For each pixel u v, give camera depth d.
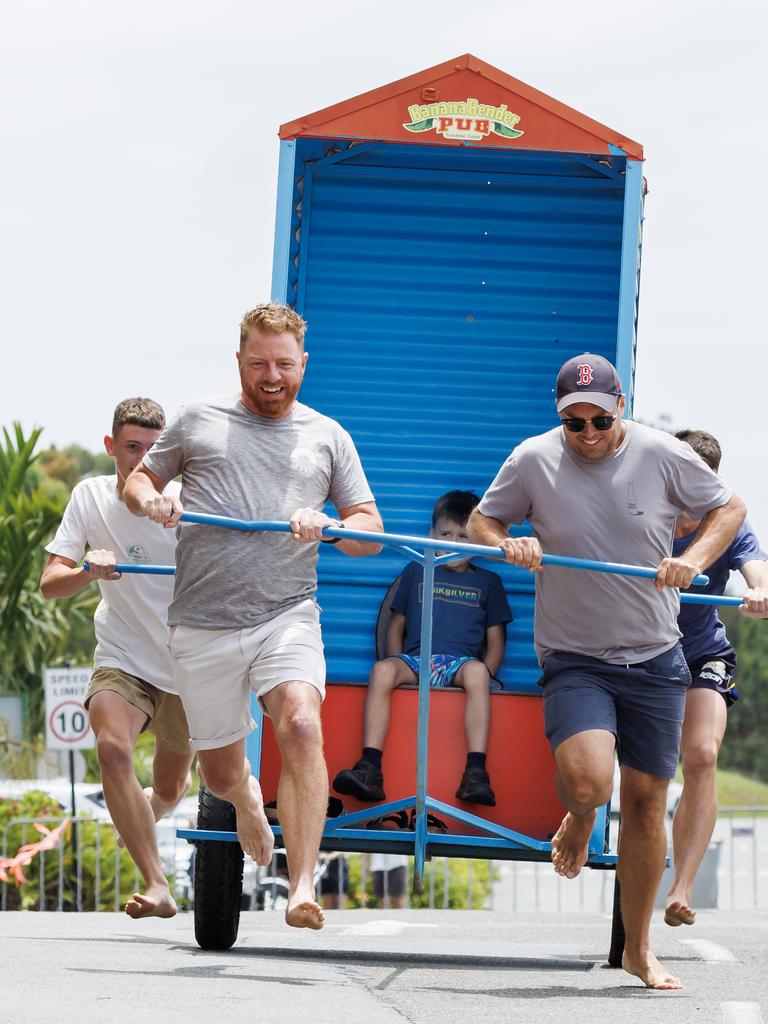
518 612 28.14
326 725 25.38
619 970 23.25
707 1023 16.38
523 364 29.72
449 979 20.80
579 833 20.88
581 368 19.45
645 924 20.44
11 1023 13.89
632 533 19.89
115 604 24.89
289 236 26.61
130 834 24.27
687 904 26.45
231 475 20.11
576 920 42.47
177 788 26.80
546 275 29.86
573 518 19.95
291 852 18.56
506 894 86.44
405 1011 16.61
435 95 26.62
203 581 19.80
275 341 19.98
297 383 20.23
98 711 24.52
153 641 24.84
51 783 75.19
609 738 19.50
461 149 29.38
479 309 29.84
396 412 29.58
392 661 25.45
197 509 20.14
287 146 26.72
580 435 19.53
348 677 28.48
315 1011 15.93
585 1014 16.92
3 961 19.92
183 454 20.41
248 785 21.00
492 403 29.61
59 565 25.00
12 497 82.94
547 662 20.34
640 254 28.47
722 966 23.91
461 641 26.44
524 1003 17.92
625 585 19.75
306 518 19.45
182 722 25.62
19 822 47.75
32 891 47.72
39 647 81.56
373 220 29.95
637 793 20.23
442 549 20.69
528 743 25.06
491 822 23.64
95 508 25.09
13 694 80.44
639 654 19.95
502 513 20.47
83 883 48.19
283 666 19.42
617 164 29.03
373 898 56.31
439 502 28.03
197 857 23.44
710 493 20.12
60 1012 14.70
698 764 26.78
